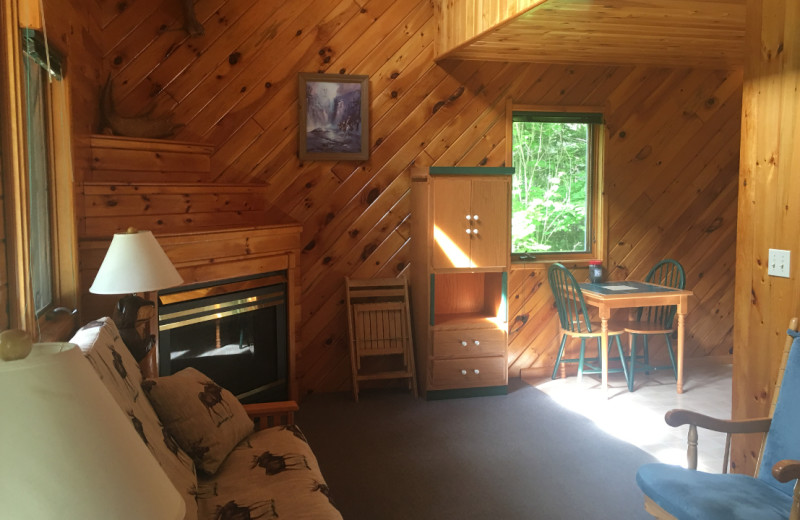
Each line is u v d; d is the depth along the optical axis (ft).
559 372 18.20
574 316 18.21
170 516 3.36
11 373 2.92
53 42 8.97
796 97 8.89
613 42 14.82
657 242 18.65
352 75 16.15
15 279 6.70
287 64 15.80
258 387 14.35
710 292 19.11
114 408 3.37
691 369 18.71
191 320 12.41
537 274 17.95
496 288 16.57
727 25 13.14
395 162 16.78
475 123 17.20
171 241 11.68
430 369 15.92
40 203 9.58
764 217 9.49
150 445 6.75
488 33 13.61
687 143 18.53
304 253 16.33
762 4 9.41
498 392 16.38
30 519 2.84
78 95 11.32
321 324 16.57
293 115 15.97
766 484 8.19
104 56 14.37
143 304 9.48
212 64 15.28
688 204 18.72
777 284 9.27
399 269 17.07
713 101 18.54
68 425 2.99
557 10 11.96
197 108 15.24
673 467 8.54
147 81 14.79
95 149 12.58
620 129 18.08
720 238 19.01
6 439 2.86
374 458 12.49
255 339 14.24
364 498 10.80
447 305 17.47
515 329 17.94
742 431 8.48
